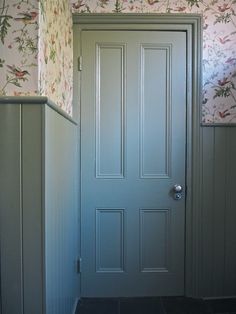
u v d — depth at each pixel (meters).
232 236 2.33
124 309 2.20
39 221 1.29
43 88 1.39
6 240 1.29
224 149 2.32
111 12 2.28
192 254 2.34
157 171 2.35
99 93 2.33
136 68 2.33
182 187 2.34
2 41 1.31
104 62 2.32
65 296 1.81
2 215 1.28
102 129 2.34
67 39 2.09
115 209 2.35
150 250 2.36
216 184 2.33
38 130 1.28
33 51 1.31
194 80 2.31
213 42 2.30
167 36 2.32
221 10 2.29
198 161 2.32
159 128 2.34
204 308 2.21
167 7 2.29
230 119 2.32
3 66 1.30
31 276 1.29
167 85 2.33
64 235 1.78
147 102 2.34
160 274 2.36
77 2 2.27
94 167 2.33
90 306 2.23
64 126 1.77
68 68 2.13
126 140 2.34
